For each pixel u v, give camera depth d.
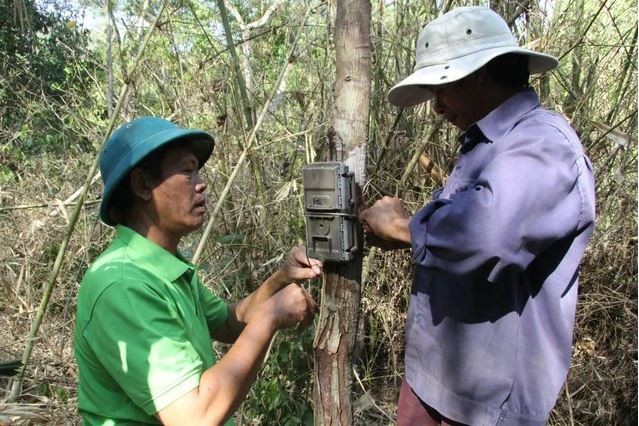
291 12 3.07
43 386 2.57
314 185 1.41
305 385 2.34
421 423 1.76
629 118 2.72
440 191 1.78
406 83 1.48
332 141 1.47
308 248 1.46
